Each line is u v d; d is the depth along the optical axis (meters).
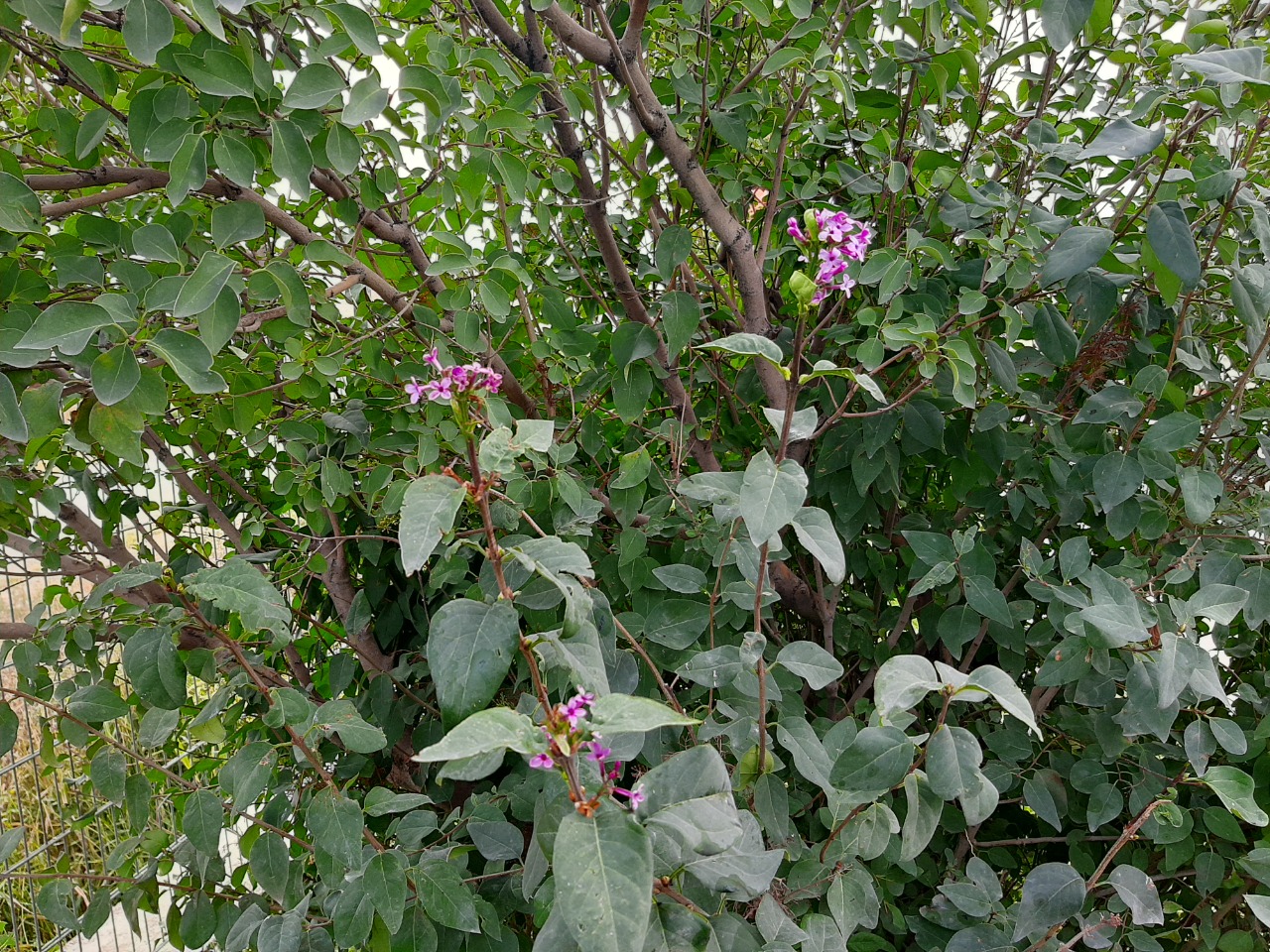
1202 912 1.82
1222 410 1.70
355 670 2.15
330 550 2.05
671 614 1.54
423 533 0.88
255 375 1.68
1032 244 1.54
